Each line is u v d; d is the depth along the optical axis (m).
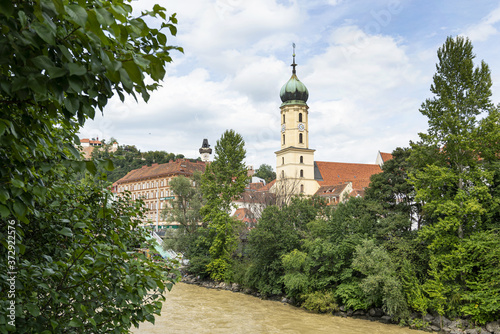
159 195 94.69
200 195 59.47
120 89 2.85
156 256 6.08
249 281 42.72
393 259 31.75
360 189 83.50
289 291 37.25
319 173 102.56
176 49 3.15
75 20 2.15
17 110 3.30
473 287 27.62
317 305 33.25
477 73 32.03
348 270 33.66
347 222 36.41
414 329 28.06
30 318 3.96
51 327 4.27
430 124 33.12
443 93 32.44
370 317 31.23
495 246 26.92
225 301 38.38
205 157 138.12
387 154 108.38
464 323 27.42
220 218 49.59
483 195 28.92
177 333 25.02
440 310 27.80
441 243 29.59
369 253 32.41
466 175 30.09
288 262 36.19
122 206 7.43
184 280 52.34
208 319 29.67
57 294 4.18
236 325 28.11
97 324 4.89
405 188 37.41
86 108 2.65
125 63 2.59
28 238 5.21
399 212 36.56
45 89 2.36
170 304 35.91
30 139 3.09
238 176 53.75
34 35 2.29
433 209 31.28
